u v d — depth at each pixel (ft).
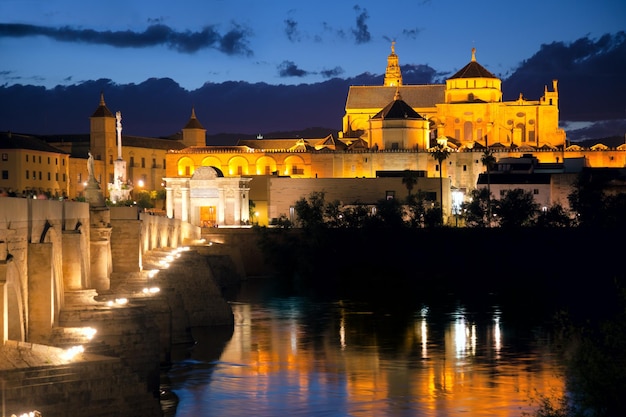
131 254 325.62
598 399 179.63
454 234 654.94
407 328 405.39
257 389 276.21
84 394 169.68
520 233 645.92
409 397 270.26
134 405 174.09
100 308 231.71
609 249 616.80
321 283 625.41
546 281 598.34
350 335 383.45
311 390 277.03
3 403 161.79
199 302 405.80
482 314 454.40
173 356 326.03
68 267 245.65
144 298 294.05
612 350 188.24
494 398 268.41
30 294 207.21
